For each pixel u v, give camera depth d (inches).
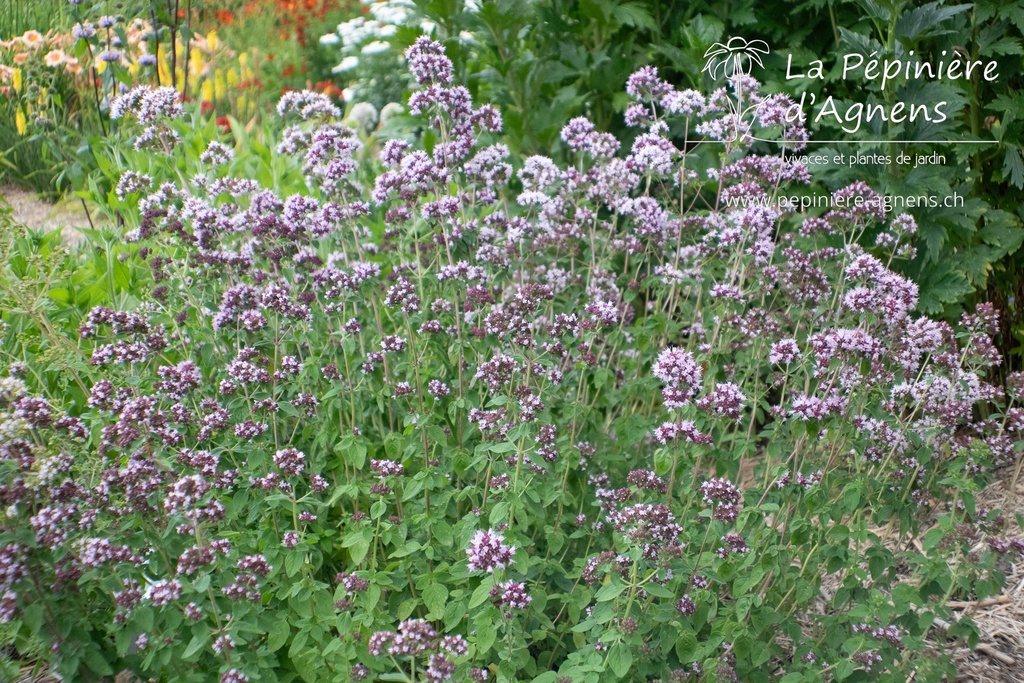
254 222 70.1
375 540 64.1
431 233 68.6
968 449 64.8
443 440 64.9
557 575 65.2
